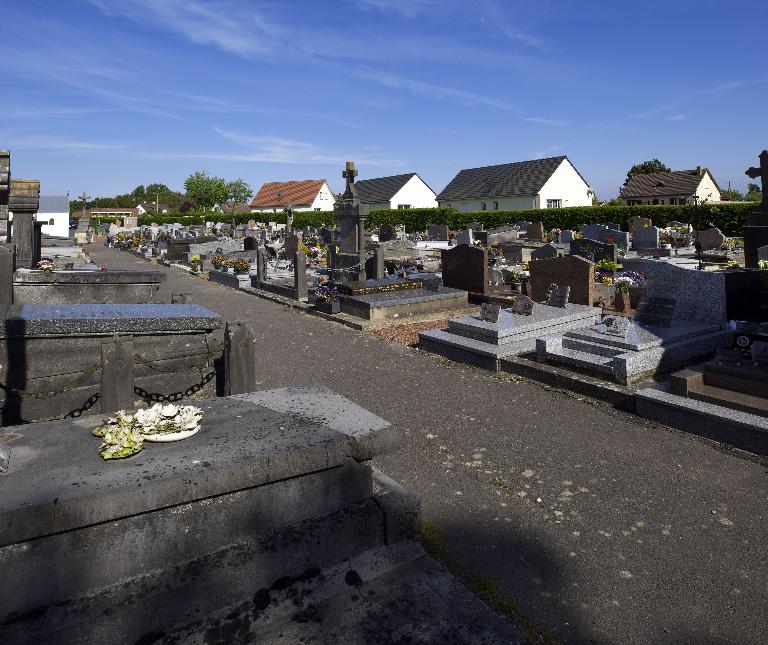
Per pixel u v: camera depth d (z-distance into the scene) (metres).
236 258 25.08
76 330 6.43
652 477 5.42
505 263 21.30
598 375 7.96
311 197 80.31
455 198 64.00
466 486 5.34
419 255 25.45
